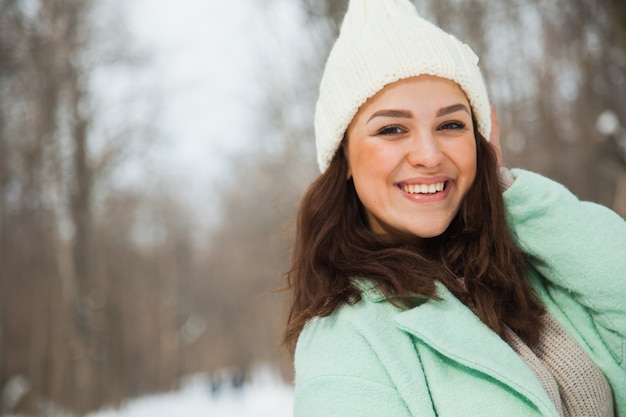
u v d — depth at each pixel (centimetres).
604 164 1239
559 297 160
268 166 2400
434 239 165
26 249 2398
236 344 5103
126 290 3200
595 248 152
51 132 2148
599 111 1179
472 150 154
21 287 2406
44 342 2341
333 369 135
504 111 1355
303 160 1650
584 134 1231
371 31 155
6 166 2145
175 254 4472
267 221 2972
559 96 1386
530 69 1401
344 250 156
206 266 5431
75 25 2120
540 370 146
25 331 2441
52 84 2091
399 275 144
